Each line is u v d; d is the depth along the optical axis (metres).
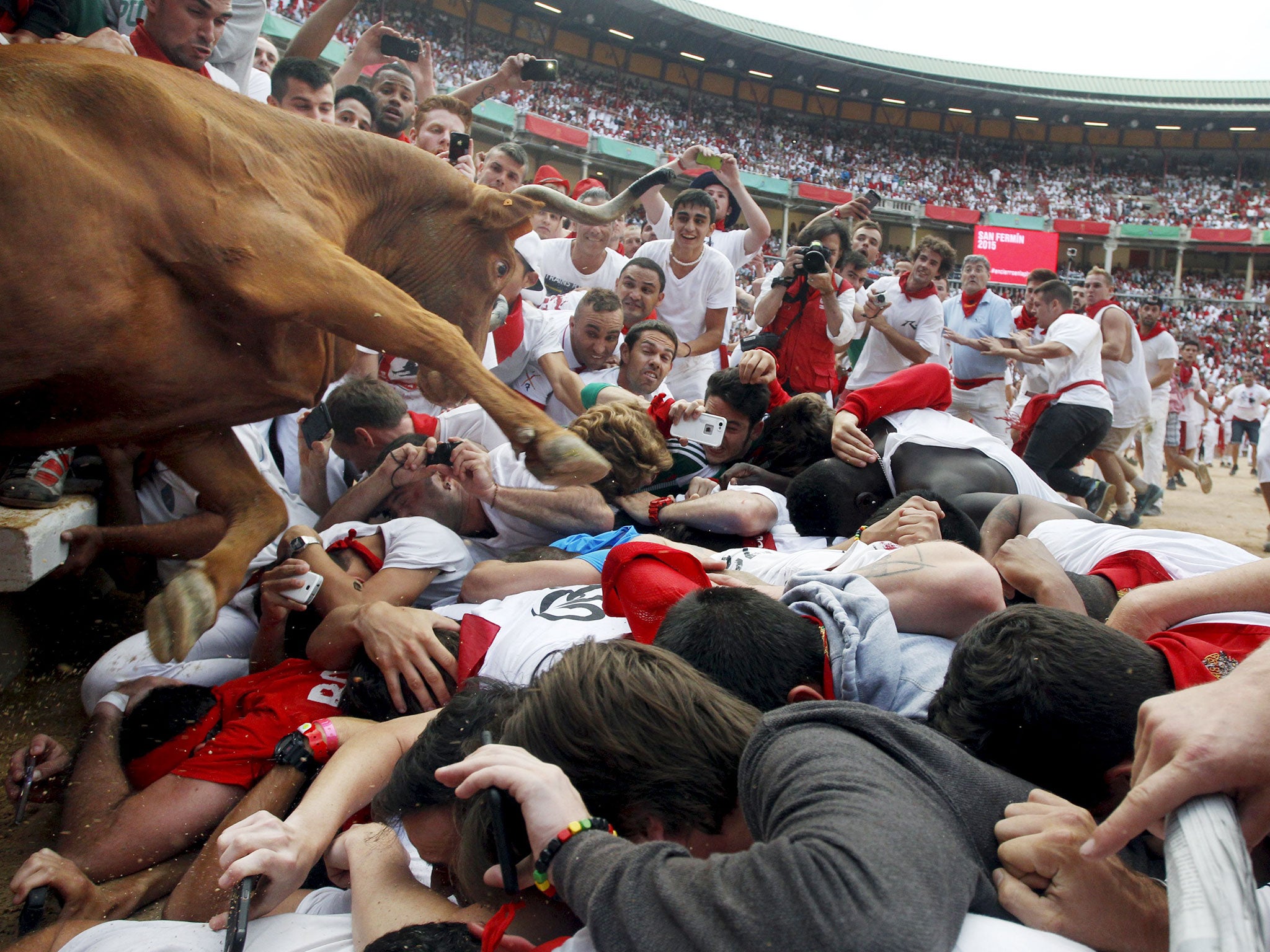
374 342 2.42
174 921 1.92
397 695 2.47
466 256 3.10
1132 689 1.66
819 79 39.53
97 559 3.74
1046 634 1.72
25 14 3.57
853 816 1.29
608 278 6.71
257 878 1.83
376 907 1.73
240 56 4.97
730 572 2.99
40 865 2.10
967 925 1.34
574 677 1.59
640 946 1.23
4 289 2.01
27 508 3.01
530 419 2.52
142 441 2.61
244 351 2.46
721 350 6.46
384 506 3.59
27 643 3.52
